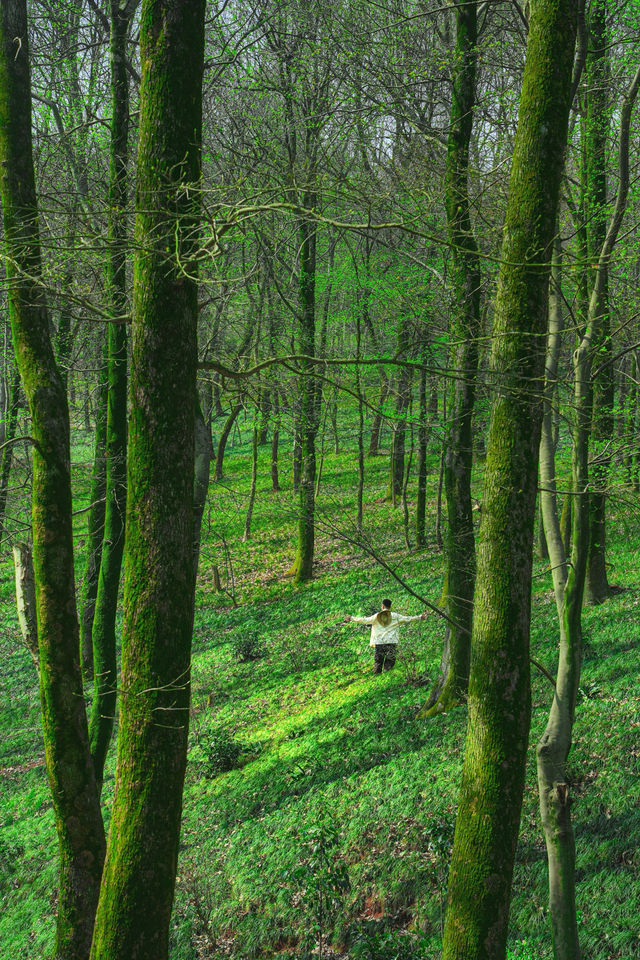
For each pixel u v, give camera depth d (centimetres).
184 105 476
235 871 1045
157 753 476
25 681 2380
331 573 2758
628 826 810
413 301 1329
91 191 1068
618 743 973
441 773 1077
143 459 482
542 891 779
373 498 3616
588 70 930
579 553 521
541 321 440
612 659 1245
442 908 811
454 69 1209
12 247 542
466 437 1305
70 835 722
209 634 2462
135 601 482
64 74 1449
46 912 1112
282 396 1302
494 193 769
